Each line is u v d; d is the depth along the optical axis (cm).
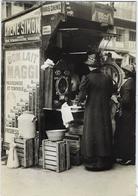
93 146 359
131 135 374
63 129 390
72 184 323
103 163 361
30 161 378
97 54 379
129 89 370
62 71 387
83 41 378
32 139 381
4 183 323
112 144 372
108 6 364
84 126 365
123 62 372
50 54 379
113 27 369
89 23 369
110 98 371
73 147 382
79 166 380
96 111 360
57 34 370
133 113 372
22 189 311
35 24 376
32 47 382
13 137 388
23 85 391
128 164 378
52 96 384
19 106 394
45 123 386
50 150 366
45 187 316
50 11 366
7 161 378
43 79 381
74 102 384
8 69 396
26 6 376
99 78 360
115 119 381
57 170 359
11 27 388
